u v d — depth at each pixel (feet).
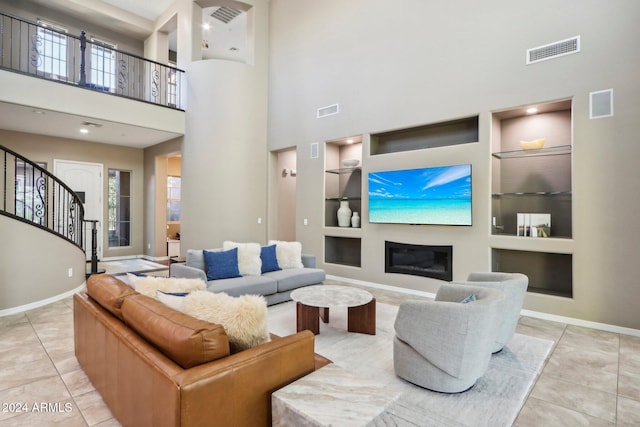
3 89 16.40
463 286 9.11
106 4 24.58
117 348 6.16
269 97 24.17
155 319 5.56
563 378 8.50
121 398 6.05
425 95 16.34
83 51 18.97
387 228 17.79
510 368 9.01
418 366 7.98
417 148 17.74
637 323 11.42
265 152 24.11
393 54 17.54
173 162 30.19
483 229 14.60
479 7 14.74
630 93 11.55
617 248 11.76
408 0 17.02
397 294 16.83
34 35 22.79
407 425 6.63
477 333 7.38
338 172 21.24
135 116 20.90
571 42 12.59
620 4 11.73
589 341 10.89
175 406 4.32
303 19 22.04
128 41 27.58
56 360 9.32
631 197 11.54
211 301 6.10
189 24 22.91
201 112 22.58
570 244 12.60
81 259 17.31
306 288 12.67
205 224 22.45
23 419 6.79
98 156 26.05
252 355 5.11
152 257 27.17
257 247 15.47
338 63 20.01
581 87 12.39
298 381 5.42
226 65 22.77
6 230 13.25
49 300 14.76
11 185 22.18
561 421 6.79
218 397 4.64
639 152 11.40
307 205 21.57
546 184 14.44
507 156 15.31
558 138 14.21
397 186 17.01
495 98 14.26
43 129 21.74
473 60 14.87
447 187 15.31
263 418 5.17
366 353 9.87
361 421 4.40
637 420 6.83
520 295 9.86
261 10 24.04
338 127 19.93
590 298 12.24
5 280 13.19
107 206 26.68
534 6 13.37
